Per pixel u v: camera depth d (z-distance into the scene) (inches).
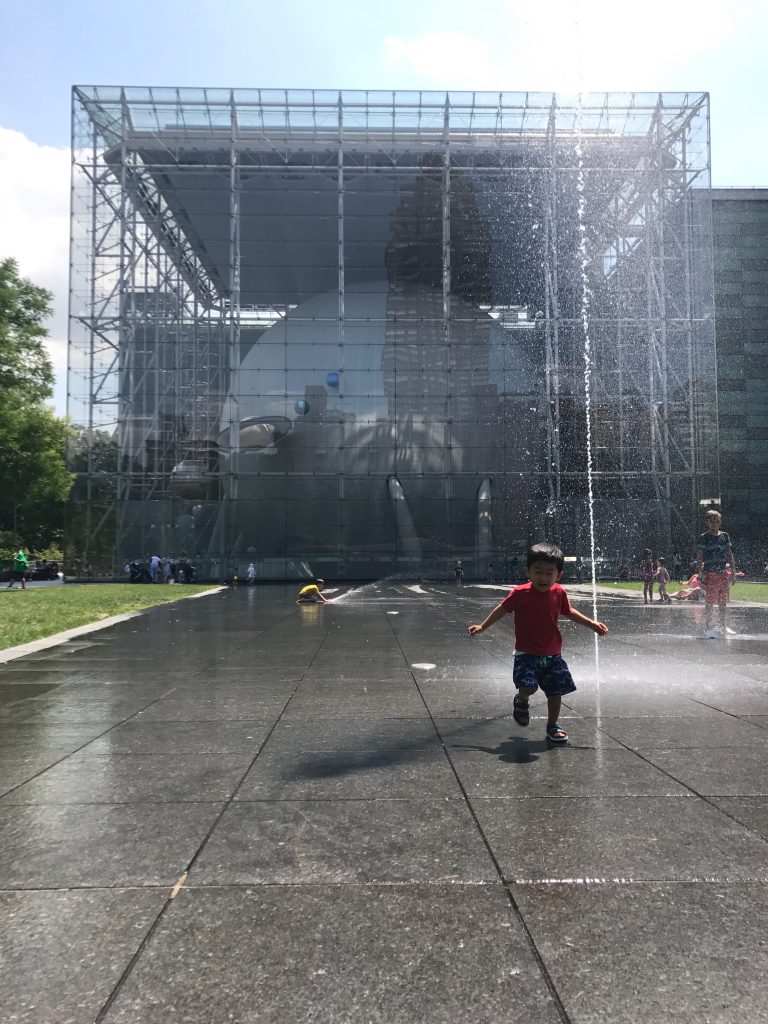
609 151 1626.5
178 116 1626.5
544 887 102.7
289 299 1792.6
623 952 85.7
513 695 252.2
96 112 1614.2
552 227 1625.2
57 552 2807.6
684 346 1589.6
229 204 1683.1
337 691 261.7
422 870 108.4
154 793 146.2
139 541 1595.7
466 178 1652.3
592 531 1553.9
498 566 1596.9
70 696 254.5
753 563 1839.3
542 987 78.8
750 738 187.9
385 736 193.6
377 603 813.9
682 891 101.3
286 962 84.0
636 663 320.5
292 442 1626.5
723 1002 76.0
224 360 1720.0
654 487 1568.7
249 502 1616.6
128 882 105.1
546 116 1633.9
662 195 1598.2
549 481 1571.1
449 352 1648.6
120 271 1599.4
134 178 1625.2
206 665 328.8
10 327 1111.6
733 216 1898.4
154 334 1636.3
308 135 1642.5
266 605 777.6
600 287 1624.0
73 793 146.5
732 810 133.6
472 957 84.7
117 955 85.8
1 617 600.1
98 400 1605.6
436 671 308.0
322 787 149.4
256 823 128.7
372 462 1628.9
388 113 1644.9
